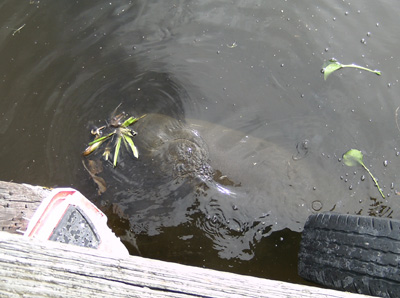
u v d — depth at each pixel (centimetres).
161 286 82
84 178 171
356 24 199
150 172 170
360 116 177
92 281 82
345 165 167
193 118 183
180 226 160
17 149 178
